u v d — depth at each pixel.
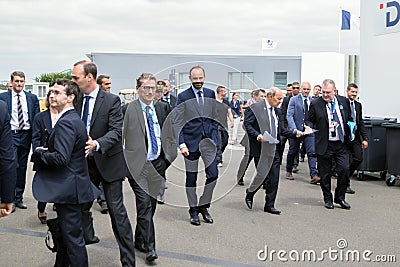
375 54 10.52
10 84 6.61
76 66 4.20
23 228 5.85
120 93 5.30
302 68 19.41
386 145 9.03
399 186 8.58
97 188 4.11
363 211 6.66
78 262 3.74
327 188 6.85
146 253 4.58
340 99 6.75
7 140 3.60
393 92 10.06
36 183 3.66
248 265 4.54
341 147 6.73
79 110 4.21
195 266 4.51
